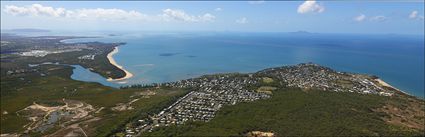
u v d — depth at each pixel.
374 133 179.12
